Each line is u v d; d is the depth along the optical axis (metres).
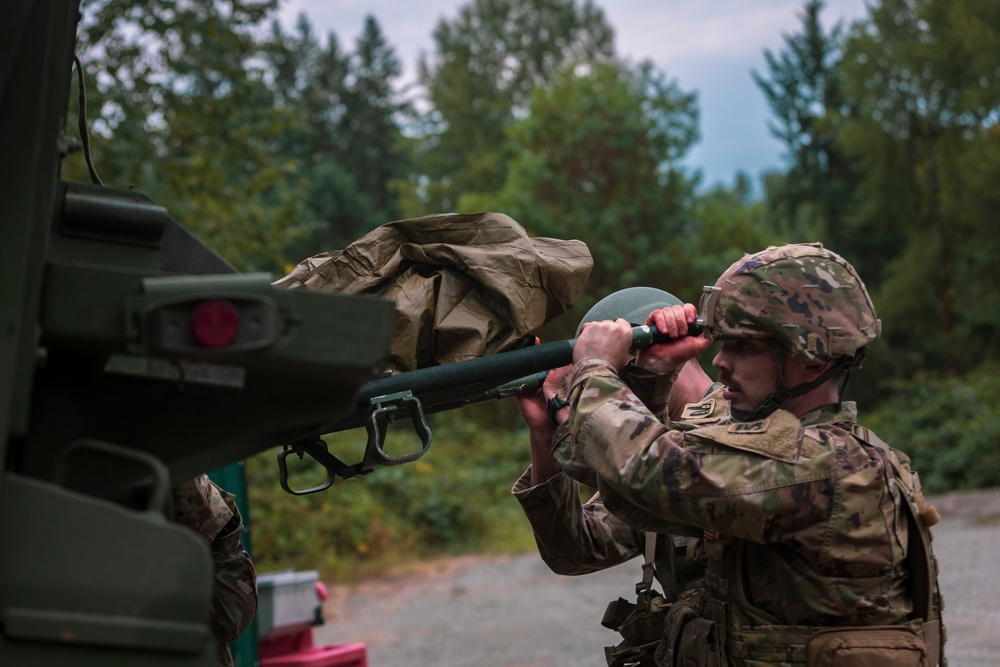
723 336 2.30
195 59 13.05
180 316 1.56
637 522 2.35
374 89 55.62
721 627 2.30
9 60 1.57
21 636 1.44
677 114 28.30
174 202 13.72
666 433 2.21
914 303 38.31
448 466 17.12
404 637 8.81
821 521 2.12
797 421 2.20
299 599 5.20
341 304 1.67
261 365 1.66
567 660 7.36
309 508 13.84
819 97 51.03
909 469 2.29
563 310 2.43
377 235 2.41
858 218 41.28
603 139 27.44
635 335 2.47
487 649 8.00
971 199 35.66
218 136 13.41
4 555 1.46
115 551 1.49
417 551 14.27
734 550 2.28
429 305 2.36
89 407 1.74
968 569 9.42
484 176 44.78
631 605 2.82
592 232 26.59
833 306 2.25
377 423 2.23
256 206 14.38
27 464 1.71
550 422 2.66
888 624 2.17
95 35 12.09
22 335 1.54
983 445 19.25
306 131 14.85
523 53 50.41
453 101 48.78
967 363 36.12
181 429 1.77
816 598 2.16
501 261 2.36
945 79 37.25
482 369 2.30
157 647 1.48
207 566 1.52
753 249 28.42
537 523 2.74
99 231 1.76
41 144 1.58
